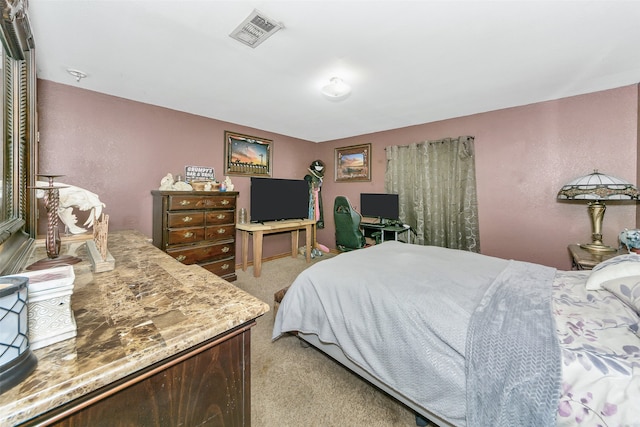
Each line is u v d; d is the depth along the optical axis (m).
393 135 3.96
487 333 1.04
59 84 2.38
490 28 1.54
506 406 0.89
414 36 1.63
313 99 2.75
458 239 3.32
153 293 0.84
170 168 3.12
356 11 1.41
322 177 4.89
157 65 2.04
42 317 0.54
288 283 3.26
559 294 1.34
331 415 1.36
